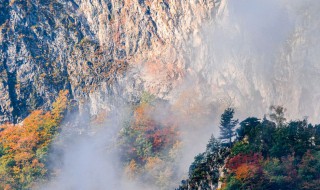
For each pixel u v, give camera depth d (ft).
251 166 545.85
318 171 542.57
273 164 544.62
